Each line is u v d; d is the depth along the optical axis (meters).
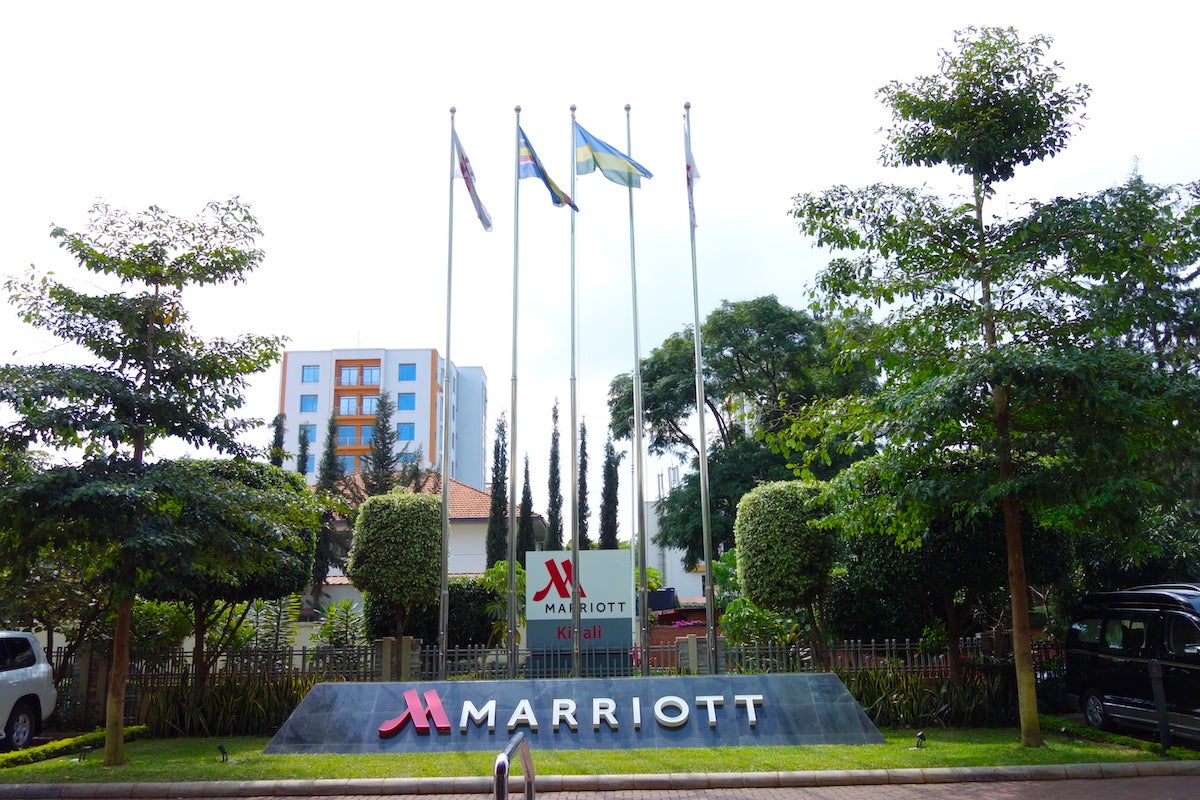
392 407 41.22
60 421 10.34
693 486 33.62
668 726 11.48
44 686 13.71
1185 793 8.84
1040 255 11.10
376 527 16.42
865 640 16.70
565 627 16.81
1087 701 13.13
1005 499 11.34
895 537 13.17
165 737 13.70
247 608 16.02
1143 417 9.88
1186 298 16.38
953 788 9.27
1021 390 10.68
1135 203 10.76
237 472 14.13
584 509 41.31
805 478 12.93
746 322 34.09
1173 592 11.96
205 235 11.62
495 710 11.66
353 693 11.93
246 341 11.77
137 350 11.14
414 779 9.59
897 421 11.12
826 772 9.57
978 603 16.98
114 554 10.96
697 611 34.34
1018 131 11.89
